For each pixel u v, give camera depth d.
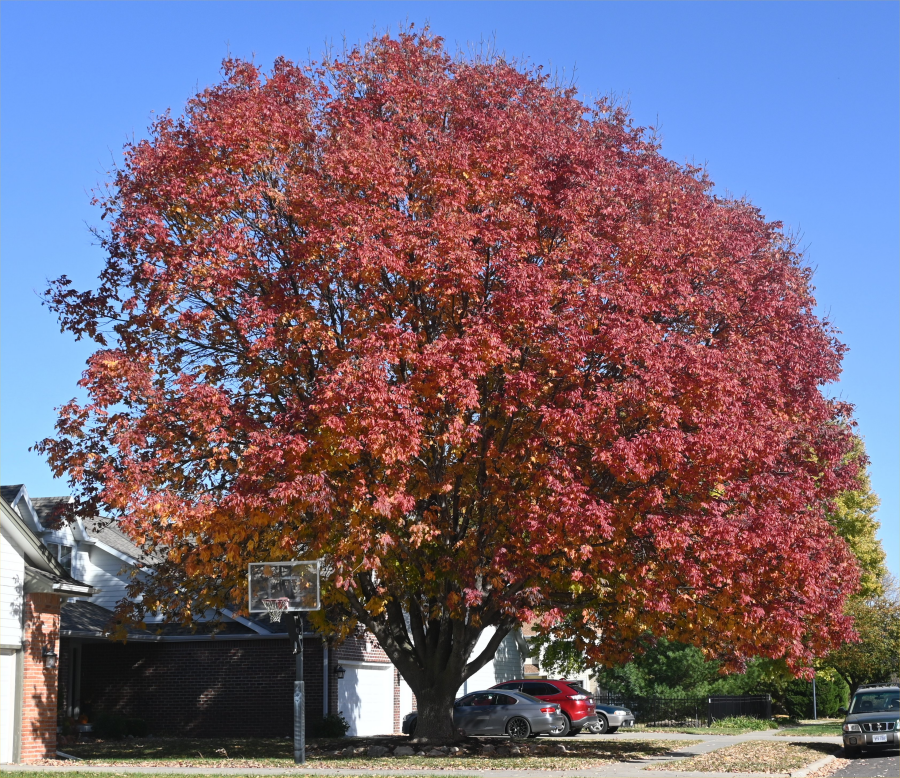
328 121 22.02
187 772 18.66
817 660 37.62
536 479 19.59
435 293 19.59
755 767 20.45
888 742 25.64
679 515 19.88
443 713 25.02
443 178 20.50
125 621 24.52
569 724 32.53
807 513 21.62
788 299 22.56
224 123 20.86
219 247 20.12
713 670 41.97
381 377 18.41
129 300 20.62
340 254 20.00
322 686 32.09
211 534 19.56
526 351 20.42
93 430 20.89
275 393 21.03
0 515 22.02
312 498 18.30
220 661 33.16
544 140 21.86
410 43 23.75
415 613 25.06
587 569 20.86
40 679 22.84
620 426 19.36
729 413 19.64
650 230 21.58
